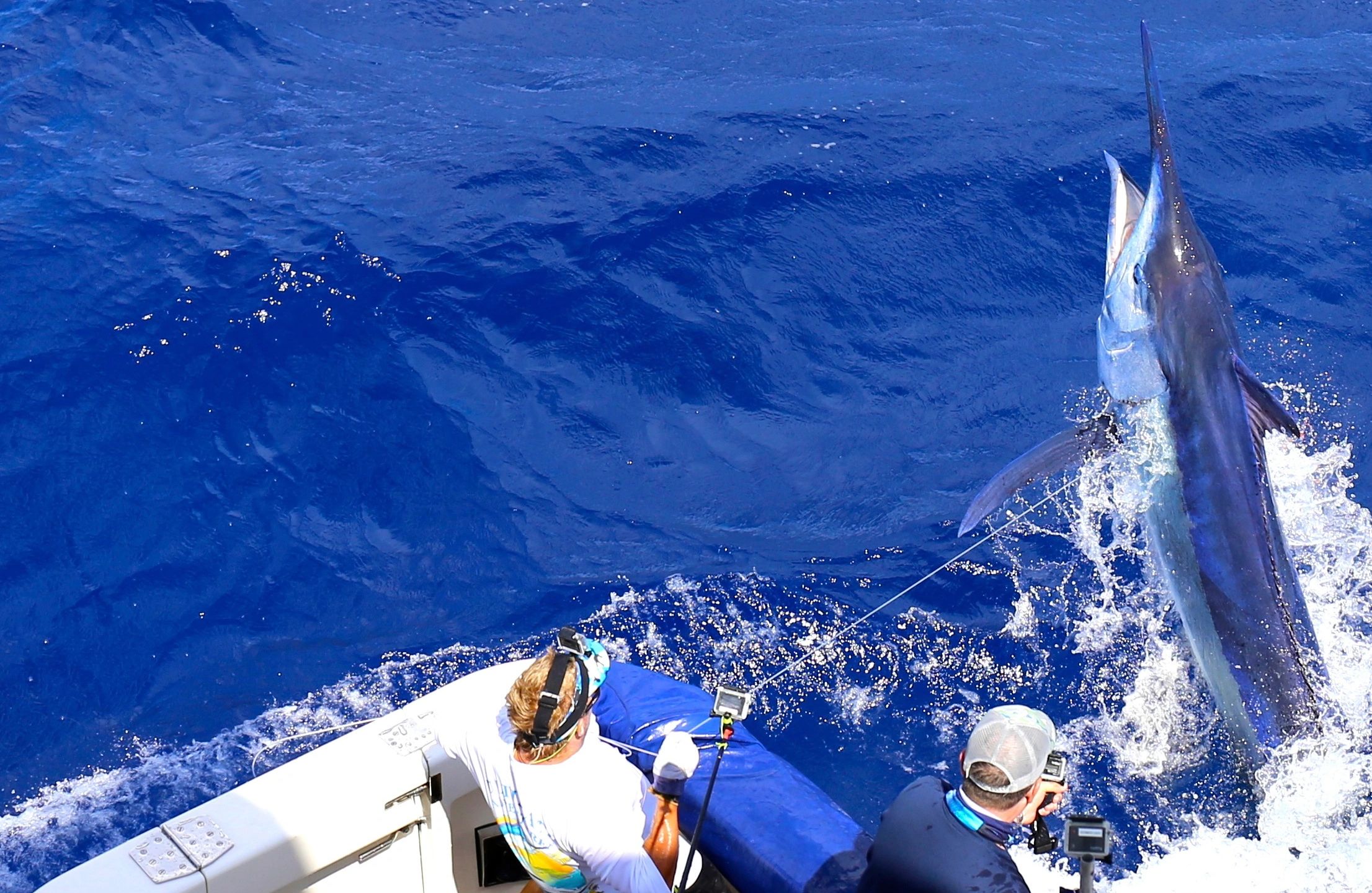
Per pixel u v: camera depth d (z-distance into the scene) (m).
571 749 3.24
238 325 8.51
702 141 10.13
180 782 5.99
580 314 8.61
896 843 3.09
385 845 3.72
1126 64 11.14
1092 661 6.32
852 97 10.67
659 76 11.13
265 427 7.87
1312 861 5.19
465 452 7.73
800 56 11.38
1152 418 6.62
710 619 6.66
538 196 9.59
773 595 6.78
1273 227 9.19
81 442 7.75
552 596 6.87
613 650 6.52
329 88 11.05
